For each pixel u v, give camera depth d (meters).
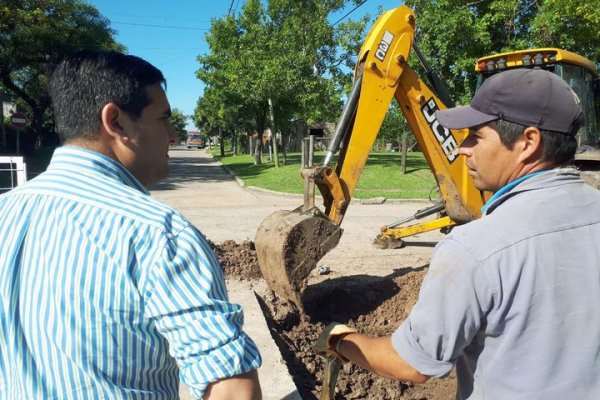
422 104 5.94
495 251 1.41
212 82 26.22
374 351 1.65
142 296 1.28
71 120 1.43
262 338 4.35
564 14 12.27
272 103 23.20
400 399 4.00
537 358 1.40
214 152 59.53
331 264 7.62
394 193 15.67
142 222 1.31
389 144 37.06
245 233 10.16
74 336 1.25
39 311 1.27
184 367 1.28
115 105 1.42
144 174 1.55
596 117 7.69
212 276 1.34
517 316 1.40
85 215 1.31
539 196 1.50
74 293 1.26
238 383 1.28
